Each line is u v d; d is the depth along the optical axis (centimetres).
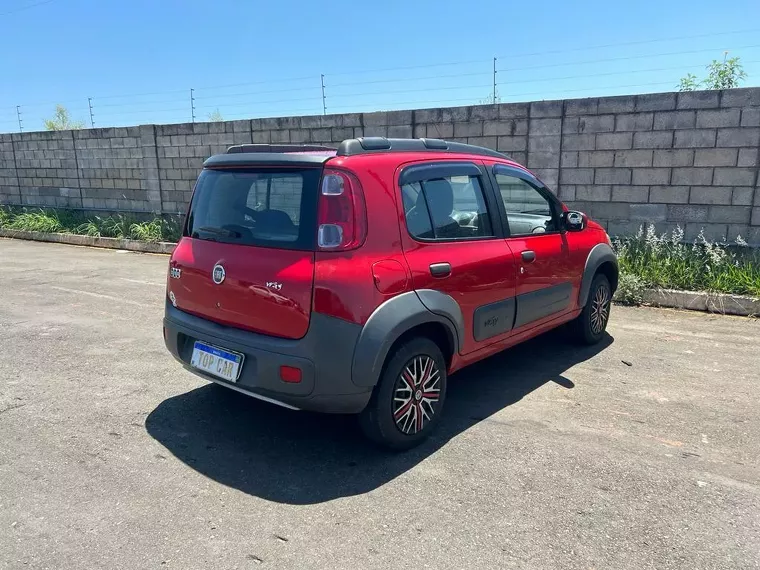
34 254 1176
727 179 727
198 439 383
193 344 380
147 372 501
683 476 336
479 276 398
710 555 268
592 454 361
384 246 340
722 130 718
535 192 482
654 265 734
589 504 308
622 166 791
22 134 1511
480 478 335
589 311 547
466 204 411
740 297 665
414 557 267
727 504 308
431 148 402
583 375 495
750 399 442
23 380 480
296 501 312
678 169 755
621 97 772
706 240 755
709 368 507
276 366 324
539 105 832
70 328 628
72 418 411
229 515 299
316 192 328
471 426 402
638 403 437
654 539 280
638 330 619
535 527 289
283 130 1096
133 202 1361
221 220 372
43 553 268
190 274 379
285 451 369
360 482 332
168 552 270
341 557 267
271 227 343
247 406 436
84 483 328
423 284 357
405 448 367
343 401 330
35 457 356
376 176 345
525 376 494
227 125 1161
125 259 1105
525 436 386
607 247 559
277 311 327
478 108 881
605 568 260
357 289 323
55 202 1518
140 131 1288
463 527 289
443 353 396
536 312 465
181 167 1253
